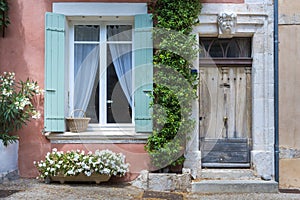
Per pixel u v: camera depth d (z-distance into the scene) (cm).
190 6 634
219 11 652
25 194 531
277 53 654
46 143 647
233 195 589
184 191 608
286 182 651
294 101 655
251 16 654
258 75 658
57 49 644
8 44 651
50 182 616
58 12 649
